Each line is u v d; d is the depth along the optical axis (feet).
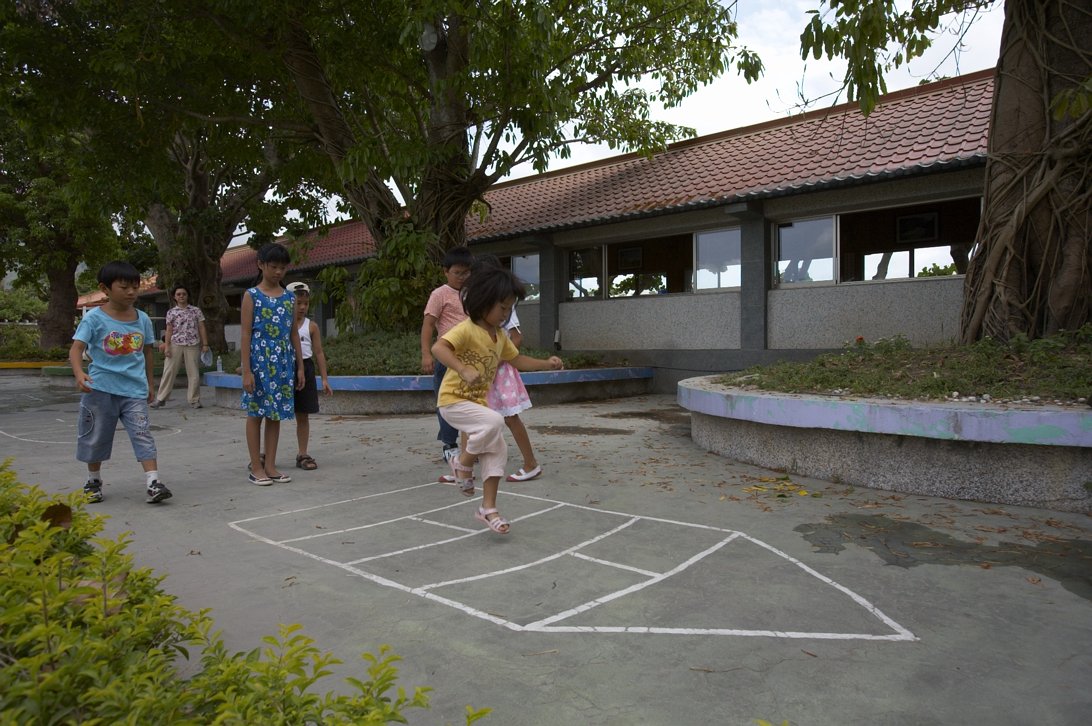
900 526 14.12
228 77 39.99
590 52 40.47
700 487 17.69
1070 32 20.04
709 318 41.78
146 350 17.79
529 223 47.44
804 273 38.19
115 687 4.75
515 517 15.35
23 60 34.37
